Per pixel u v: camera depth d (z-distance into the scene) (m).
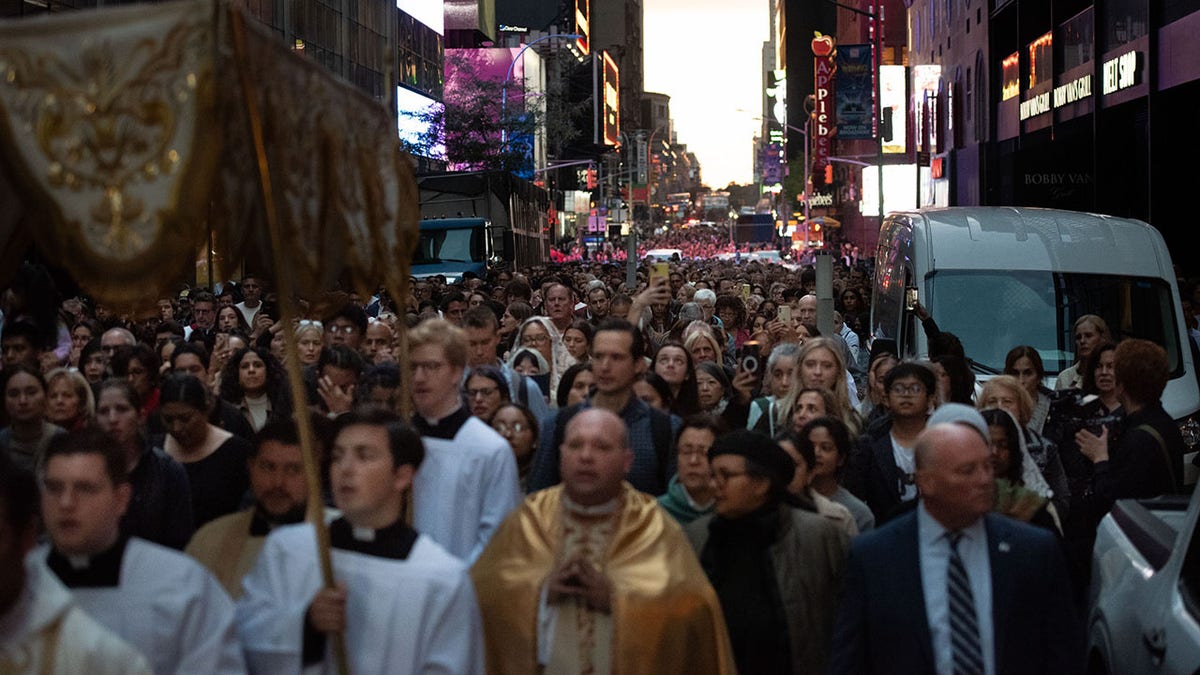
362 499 4.66
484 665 5.15
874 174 82.31
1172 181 30.64
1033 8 44.19
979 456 5.06
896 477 8.37
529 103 63.94
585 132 123.31
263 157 4.36
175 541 6.82
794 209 140.50
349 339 12.11
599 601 5.23
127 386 6.73
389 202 5.83
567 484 5.38
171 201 4.03
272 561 4.75
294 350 4.62
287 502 5.52
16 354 9.54
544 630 5.33
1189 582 5.63
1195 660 5.16
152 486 6.77
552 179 105.12
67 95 4.05
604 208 141.25
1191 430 12.35
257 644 4.63
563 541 5.40
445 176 37.62
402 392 5.98
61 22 4.05
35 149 4.06
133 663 3.90
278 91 4.60
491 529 6.14
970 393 9.81
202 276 18.69
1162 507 7.23
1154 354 8.84
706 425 6.70
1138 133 34.53
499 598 5.36
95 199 4.05
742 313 17.22
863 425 9.59
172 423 7.50
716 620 5.36
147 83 4.06
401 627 4.59
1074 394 10.32
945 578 5.12
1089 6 37.81
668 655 5.22
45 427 7.88
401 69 63.72
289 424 5.54
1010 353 10.66
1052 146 39.75
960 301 15.08
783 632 5.86
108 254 4.04
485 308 9.47
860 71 63.12
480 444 6.21
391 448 4.75
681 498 6.82
